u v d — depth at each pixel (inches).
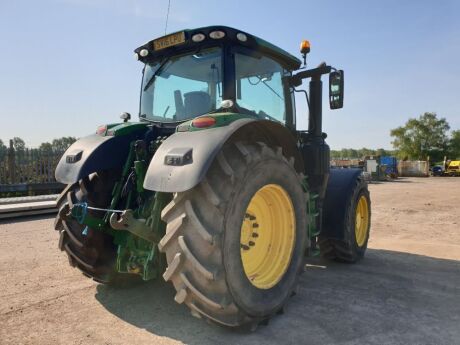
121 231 120.5
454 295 136.6
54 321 113.3
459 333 106.8
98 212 124.3
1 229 259.3
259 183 108.0
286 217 124.5
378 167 1006.4
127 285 141.0
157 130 139.7
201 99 132.6
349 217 172.1
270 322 113.3
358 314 119.4
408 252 202.2
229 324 99.5
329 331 107.5
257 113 139.7
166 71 143.9
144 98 151.3
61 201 135.4
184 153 97.3
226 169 99.7
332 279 155.6
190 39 129.3
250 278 113.7
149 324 111.3
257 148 112.0
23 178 480.1
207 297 95.3
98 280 132.6
